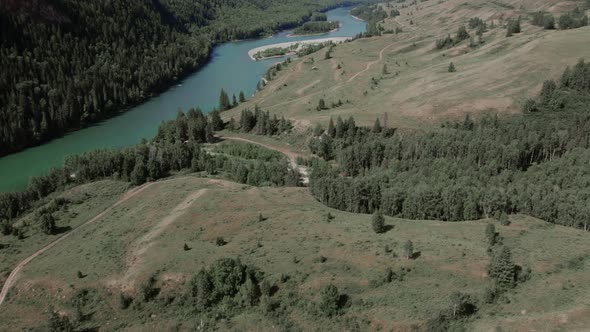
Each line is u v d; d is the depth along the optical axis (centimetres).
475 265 7888
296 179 14600
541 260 7962
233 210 11006
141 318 8181
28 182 16338
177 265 8950
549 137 14125
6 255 10862
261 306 7844
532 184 12081
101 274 9244
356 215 10944
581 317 6494
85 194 13825
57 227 12050
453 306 6856
